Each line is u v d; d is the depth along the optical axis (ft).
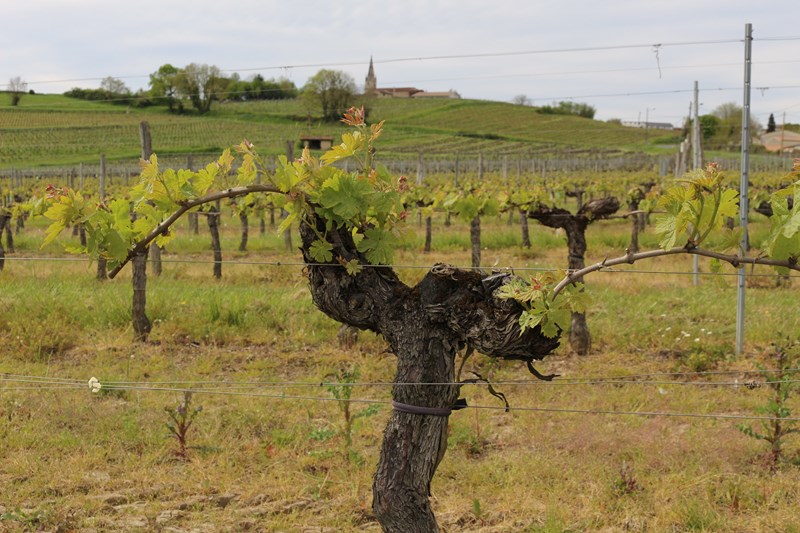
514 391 23.54
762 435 19.35
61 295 34.68
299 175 10.82
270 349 28.86
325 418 21.24
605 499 16.05
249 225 86.79
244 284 42.14
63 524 14.64
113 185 114.32
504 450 19.11
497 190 71.46
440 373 10.90
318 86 253.65
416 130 308.40
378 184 11.27
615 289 39.45
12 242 60.39
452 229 77.25
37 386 23.07
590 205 27.20
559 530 14.52
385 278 11.41
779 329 30.45
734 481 16.94
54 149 216.74
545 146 280.51
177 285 39.37
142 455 18.21
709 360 26.55
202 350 28.53
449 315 10.59
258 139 229.45
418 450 10.94
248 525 14.94
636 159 218.18
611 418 20.88
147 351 28.12
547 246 62.03
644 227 70.59
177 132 253.85
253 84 343.87
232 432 19.86
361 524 15.28
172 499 16.15
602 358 27.66
